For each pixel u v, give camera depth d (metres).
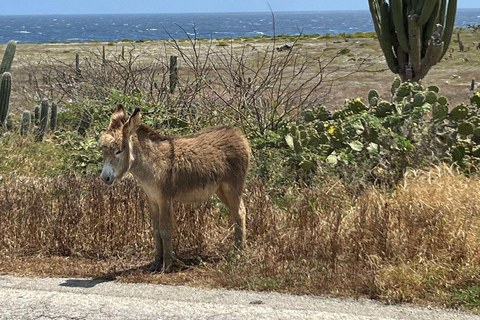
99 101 8.71
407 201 5.90
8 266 5.70
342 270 5.31
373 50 30.36
